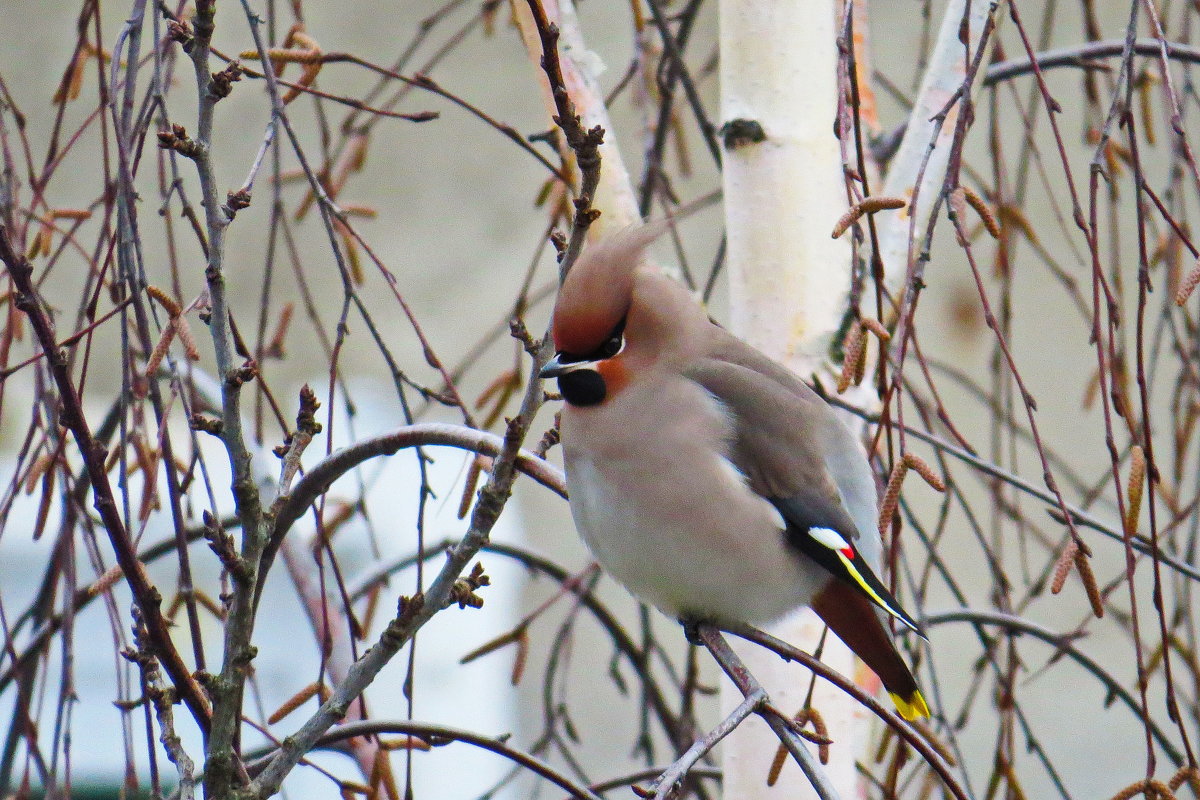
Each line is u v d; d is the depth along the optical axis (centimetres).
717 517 641
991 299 1250
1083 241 1253
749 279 724
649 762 798
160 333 546
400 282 1320
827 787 471
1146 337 1252
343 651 741
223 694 456
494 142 1333
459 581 486
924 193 727
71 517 584
